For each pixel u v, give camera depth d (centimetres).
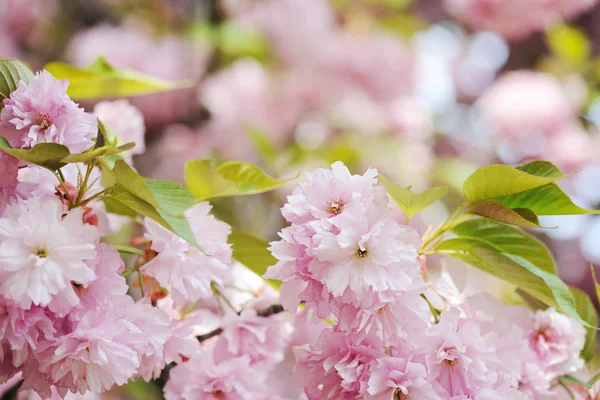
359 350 93
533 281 97
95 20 249
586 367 105
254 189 103
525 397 94
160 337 94
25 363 92
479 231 100
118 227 108
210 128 216
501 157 243
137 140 112
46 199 91
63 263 90
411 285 91
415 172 215
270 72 223
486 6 239
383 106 225
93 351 91
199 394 102
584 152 233
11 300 89
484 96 242
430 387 91
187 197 92
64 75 110
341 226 90
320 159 214
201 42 221
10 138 93
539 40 265
